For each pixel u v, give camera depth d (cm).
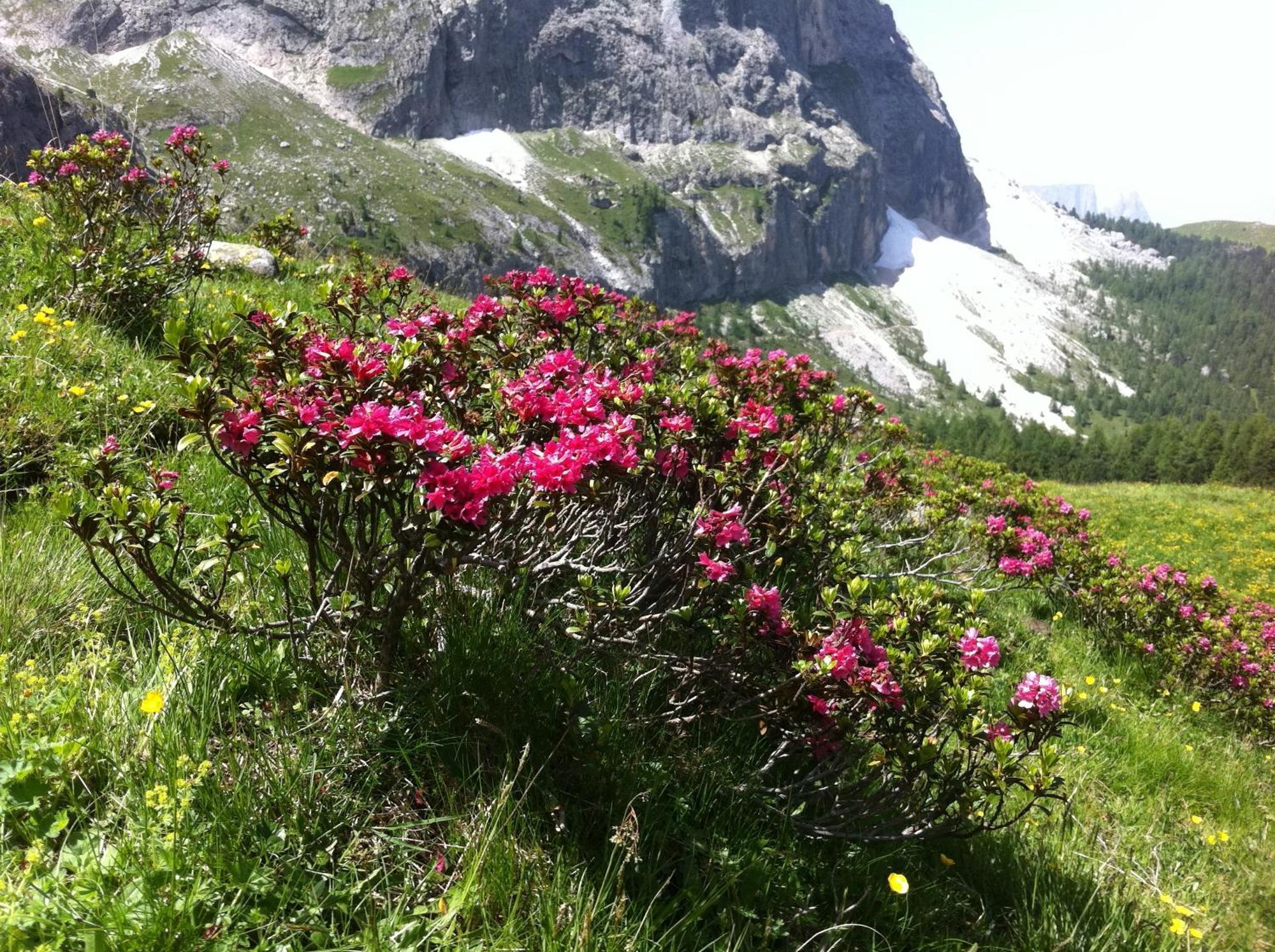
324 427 241
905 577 688
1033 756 456
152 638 314
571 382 354
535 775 288
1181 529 2364
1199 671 881
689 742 362
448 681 310
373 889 244
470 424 340
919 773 335
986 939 342
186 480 431
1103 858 455
